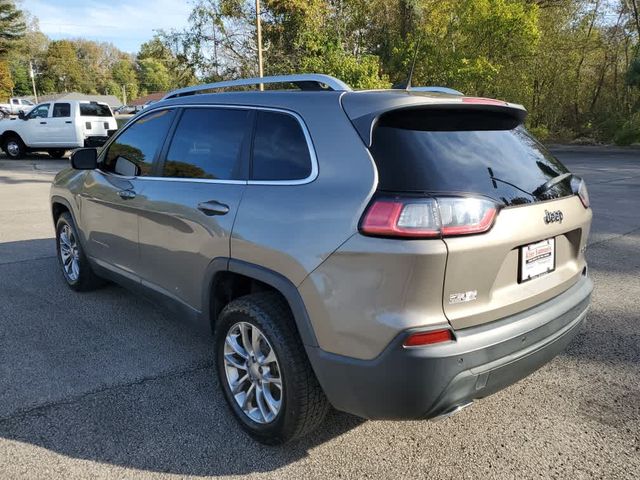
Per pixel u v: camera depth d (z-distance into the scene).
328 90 2.68
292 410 2.47
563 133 29.95
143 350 3.75
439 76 25.62
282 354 2.46
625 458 2.61
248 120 2.88
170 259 3.28
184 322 3.35
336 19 26.23
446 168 2.23
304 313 2.34
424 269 2.05
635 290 5.08
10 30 60.12
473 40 25.64
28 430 2.79
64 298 4.76
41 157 19.34
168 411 3.00
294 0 23.47
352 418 2.96
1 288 5.01
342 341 2.22
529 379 3.39
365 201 2.17
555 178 2.65
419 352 2.07
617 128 27.11
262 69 22.47
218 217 2.80
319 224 2.29
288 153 2.60
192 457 2.61
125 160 3.84
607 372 3.48
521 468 2.54
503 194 2.30
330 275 2.23
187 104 3.37
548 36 27.58
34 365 3.51
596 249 6.60
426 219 2.06
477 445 2.72
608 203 9.80
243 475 2.49
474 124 2.56
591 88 29.73
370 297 2.13
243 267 2.64
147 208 3.41
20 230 7.47
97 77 120.50
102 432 2.79
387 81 23.92
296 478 2.47
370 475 2.49
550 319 2.49
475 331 2.20
